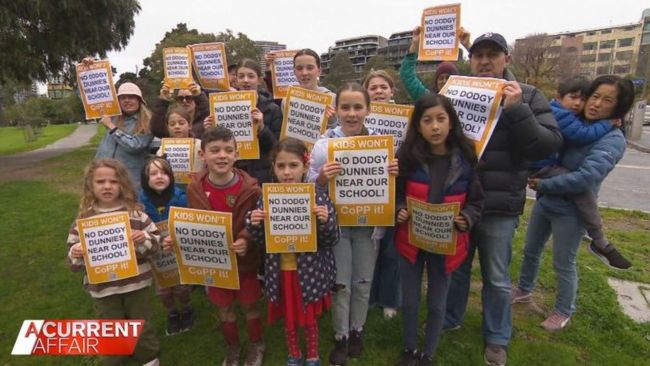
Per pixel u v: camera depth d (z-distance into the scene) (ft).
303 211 8.14
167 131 13.23
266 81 15.39
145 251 8.70
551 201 10.37
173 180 10.27
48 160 45.27
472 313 11.55
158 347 9.56
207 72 14.37
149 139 12.89
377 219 8.69
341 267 9.15
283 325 11.07
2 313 11.83
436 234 8.19
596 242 10.53
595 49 241.96
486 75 9.03
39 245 16.98
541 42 116.26
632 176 32.48
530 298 11.96
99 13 44.88
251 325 9.42
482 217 8.86
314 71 12.15
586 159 9.63
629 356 9.70
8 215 21.54
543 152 8.16
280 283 8.65
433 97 8.05
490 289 9.27
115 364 9.30
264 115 12.51
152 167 9.89
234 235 9.11
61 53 45.16
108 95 12.42
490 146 8.62
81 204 8.87
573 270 10.59
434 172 8.45
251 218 8.25
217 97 11.18
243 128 11.17
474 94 8.41
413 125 8.49
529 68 113.91
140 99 12.85
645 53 158.40
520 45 118.83
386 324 10.93
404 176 8.80
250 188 9.16
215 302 9.17
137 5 49.73
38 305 12.19
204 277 8.95
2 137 104.42
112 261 8.36
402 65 12.39
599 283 13.04
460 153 8.30
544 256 15.28
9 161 47.50
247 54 118.42
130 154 12.64
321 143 9.30
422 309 11.80
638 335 10.48
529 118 7.97
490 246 8.97
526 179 8.85
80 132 107.55
